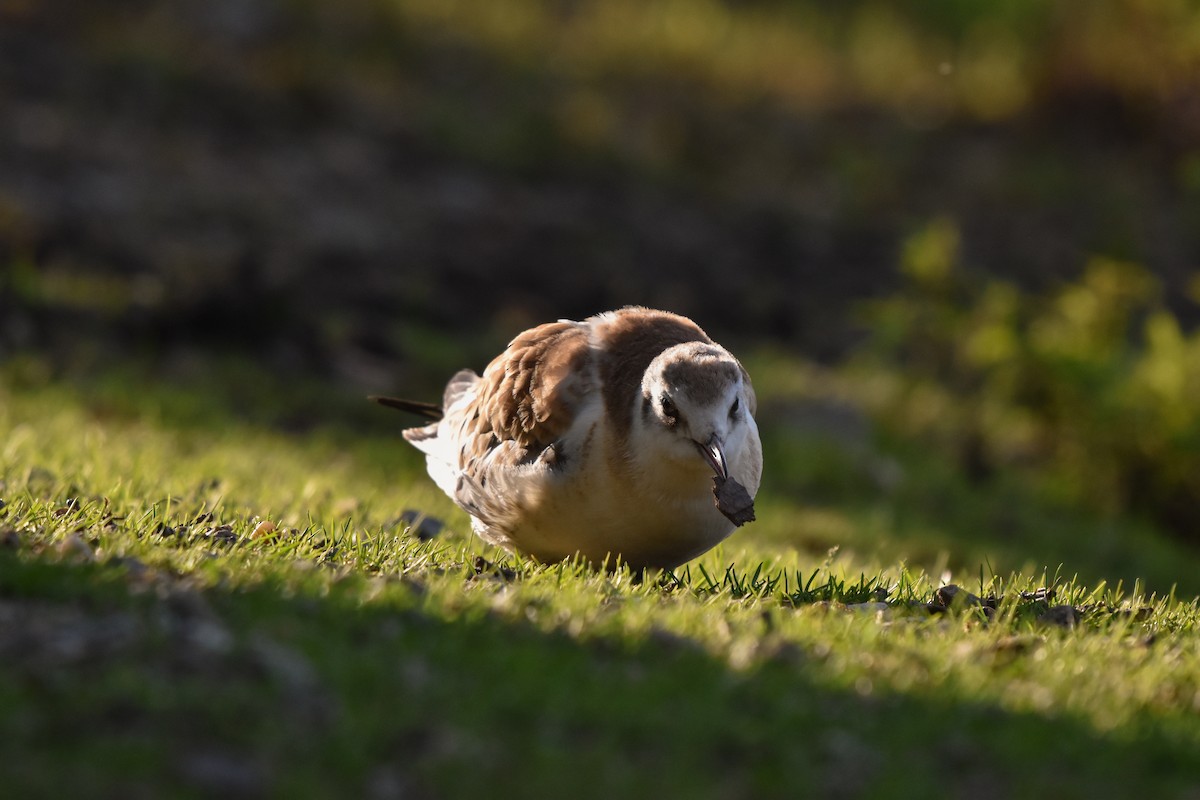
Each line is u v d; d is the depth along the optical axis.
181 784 11.25
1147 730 14.12
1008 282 51.16
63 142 48.75
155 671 13.04
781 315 46.53
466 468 20.56
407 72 58.84
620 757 12.53
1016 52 66.75
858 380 42.38
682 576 20.72
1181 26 62.41
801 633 16.11
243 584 15.65
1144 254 55.16
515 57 60.94
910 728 13.63
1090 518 38.53
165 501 20.89
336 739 12.12
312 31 59.62
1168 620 18.48
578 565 19.28
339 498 24.80
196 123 52.31
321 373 38.91
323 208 48.28
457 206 50.66
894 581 20.47
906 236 54.31
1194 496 39.12
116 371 36.56
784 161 58.81
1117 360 40.44
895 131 62.31
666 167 56.75
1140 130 63.16
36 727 11.85
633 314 19.95
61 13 56.69
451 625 15.10
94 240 42.50
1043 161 61.19
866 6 71.69
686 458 18.16
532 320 43.50
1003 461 40.34
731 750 12.95
